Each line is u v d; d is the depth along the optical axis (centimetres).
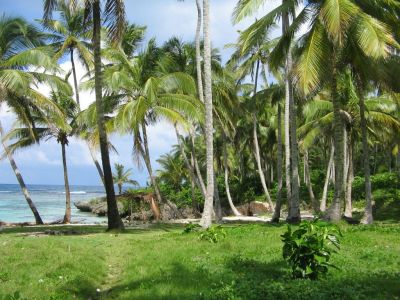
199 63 2566
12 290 753
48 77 2522
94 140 2516
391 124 2630
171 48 2905
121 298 704
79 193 13575
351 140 2972
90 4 1855
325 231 788
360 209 3669
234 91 3100
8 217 4447
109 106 2633
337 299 650
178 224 2620
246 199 4753
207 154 1962
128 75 2630
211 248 1202
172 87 2441
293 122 2214
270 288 704
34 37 2622
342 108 2688
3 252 1149
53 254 1118
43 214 4972
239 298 647
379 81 1988
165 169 5538
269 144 4966
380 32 1620
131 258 1107
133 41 3083
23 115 2531
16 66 2470
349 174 2964
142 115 2359
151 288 741
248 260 982
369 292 690
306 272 767
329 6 1599
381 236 1413
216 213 2888
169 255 1095
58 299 702
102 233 1875
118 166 5903
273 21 1866
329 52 1738
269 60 1984
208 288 731
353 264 916
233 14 1888
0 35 2427
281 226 1931
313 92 1727
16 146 3053
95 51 1908
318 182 4850
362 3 1856
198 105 2520
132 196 3359
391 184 3784
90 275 896
